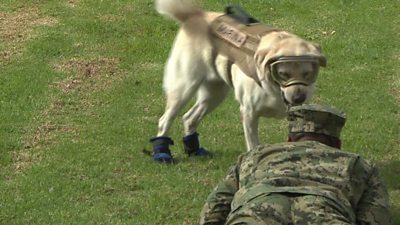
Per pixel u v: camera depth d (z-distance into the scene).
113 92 9.84
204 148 8.20
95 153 8.11
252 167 4.55
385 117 9.02
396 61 10.84
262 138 8.54
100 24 12.12
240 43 7.04
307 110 4.66
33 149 8.23
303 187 4.34
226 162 7.93
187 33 7.65
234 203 4.41
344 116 4.69
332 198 4.28
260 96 6.97
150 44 11.42
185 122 8.04
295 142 4.62
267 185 4.36
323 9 12.84
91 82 10.14
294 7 12.91
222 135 8.66
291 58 6.44
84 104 9.47
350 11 12.74
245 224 4.17
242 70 7.01
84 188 7.37
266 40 6.73
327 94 9.74
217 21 7.42
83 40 11.55
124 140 8.46
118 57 10.98
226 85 7.76
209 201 4.62
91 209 6.98
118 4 12.95
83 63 10.75
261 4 12.99
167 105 7.88
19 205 7.02
